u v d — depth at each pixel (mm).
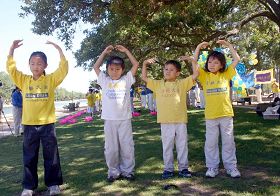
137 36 13414
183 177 4949
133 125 11906
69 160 6566
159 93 5105
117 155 5031
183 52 17125
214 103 4988
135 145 7652
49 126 4598
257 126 9141
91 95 19578
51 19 15102
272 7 12078
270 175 4809
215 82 5004
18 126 11328
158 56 19516
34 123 4535
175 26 12500
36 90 4570
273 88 23484
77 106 39219
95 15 13297
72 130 11898
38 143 4602
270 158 5719
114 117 4926
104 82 5121
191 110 17688
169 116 4965
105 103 5039
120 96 4973
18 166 6352
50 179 4562
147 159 6129
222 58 5004
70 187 4789
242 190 4242
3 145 9344
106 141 4996
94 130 11398
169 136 5016
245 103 25422
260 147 6535
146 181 4871
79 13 14250
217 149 5090
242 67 16719
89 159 6543
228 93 5020
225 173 5082
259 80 23656
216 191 4281
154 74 25516
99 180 5023
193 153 6395
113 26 12578
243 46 25562
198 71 5055
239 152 6254
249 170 5121
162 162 5871
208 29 12898
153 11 11594
